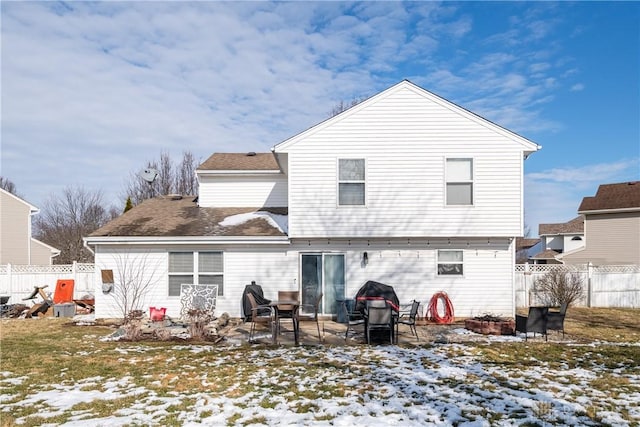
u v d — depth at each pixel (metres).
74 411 5.78
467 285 14.27
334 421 5.36
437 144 13.70
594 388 6.73
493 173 13.60
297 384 6.98
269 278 14.45
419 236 13.62
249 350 9.79
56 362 8.58
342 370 7.87
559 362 8.48
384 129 13.75
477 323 11.98
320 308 14.38
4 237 24.28
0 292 18.03
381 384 6.95
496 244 14.27
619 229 25.91
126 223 15.39
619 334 11.91
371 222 13.70
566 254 28.06
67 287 17.08
